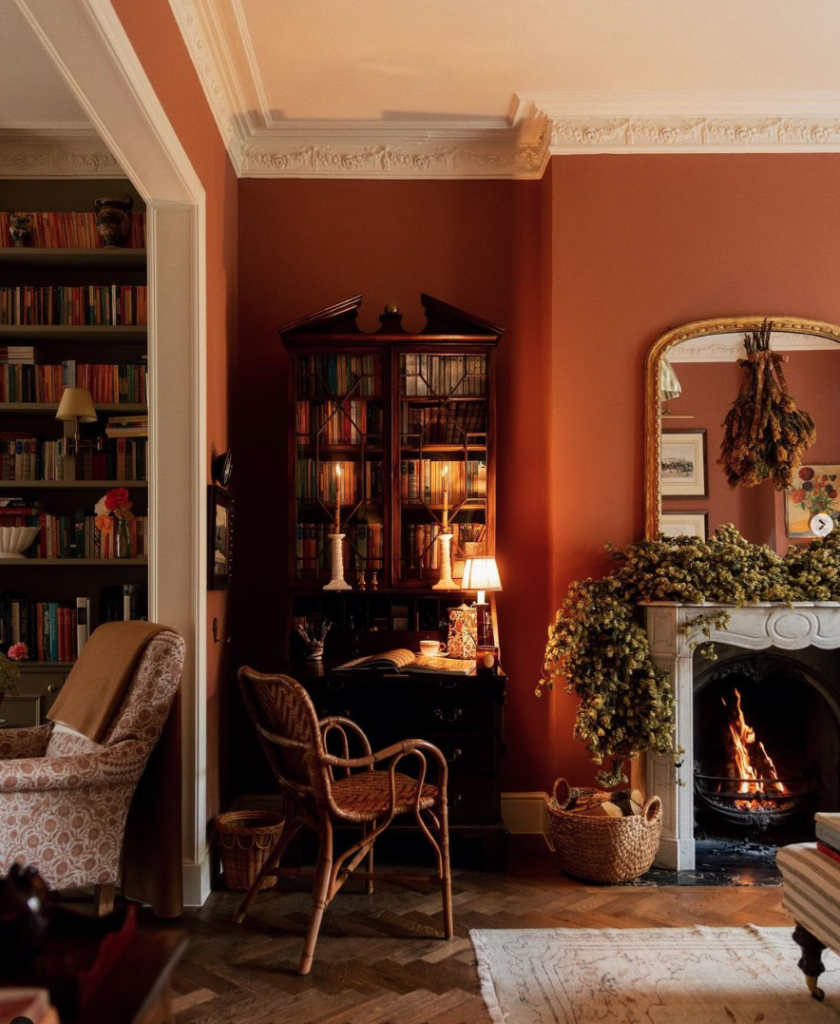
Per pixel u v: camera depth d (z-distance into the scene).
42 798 2.72
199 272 3.38
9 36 3.42
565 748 4.05
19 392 4.25
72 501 4.38
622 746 3.70
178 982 2.63
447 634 4.17
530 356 4.39
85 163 4.41
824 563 3.79
